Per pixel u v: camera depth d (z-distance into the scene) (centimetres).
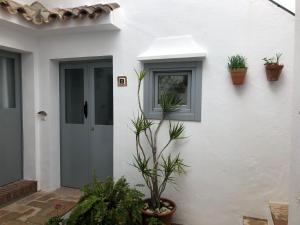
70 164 369
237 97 259
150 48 287
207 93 269
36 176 354
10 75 340
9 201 312
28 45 329
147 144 294
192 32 270
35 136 350
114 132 309
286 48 242
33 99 346
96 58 329
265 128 253
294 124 176
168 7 278
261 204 259
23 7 285
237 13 254
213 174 272
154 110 292
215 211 274
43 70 345
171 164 263
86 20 284
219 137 268
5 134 333
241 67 246
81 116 361
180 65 276
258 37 249
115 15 284
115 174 312
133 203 242
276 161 251
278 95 247
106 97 343
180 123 280
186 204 284
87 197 247
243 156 261
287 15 240
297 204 172
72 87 361
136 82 296
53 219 245
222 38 260
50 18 296
